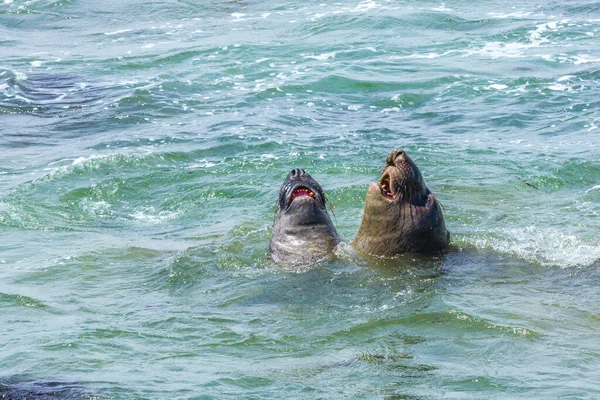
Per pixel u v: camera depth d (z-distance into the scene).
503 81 84.50
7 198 56.62
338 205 53.53
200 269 42.25
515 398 27.02
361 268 40.56
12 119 77.81
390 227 41.50
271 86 85.25
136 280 41.88
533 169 59.97
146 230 51.88
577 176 58.72
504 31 104.94
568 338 32.22
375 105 79.25
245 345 32.69
